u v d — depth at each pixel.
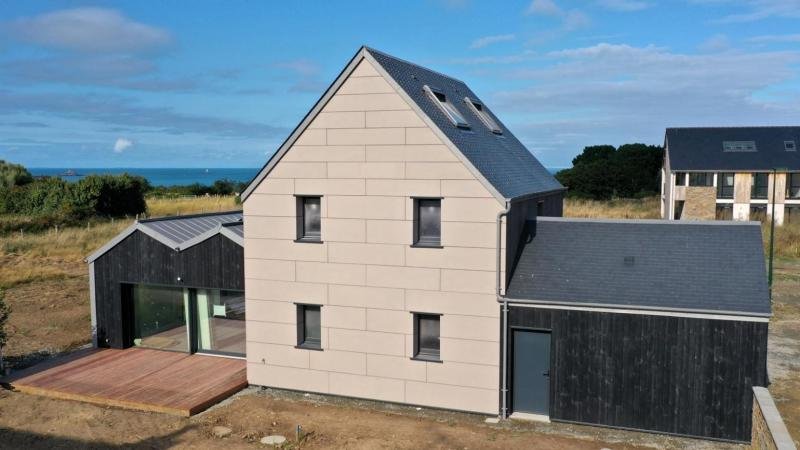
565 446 11.45
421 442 11.67
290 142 14.17
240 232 15.95
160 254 16.64
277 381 14.79
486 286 12.88
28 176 62.88
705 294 11.74
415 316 13.55
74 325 20.14
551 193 17.20
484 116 19.11
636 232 13.48
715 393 11.52
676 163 46.47
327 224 14.05
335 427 12.46
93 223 42.25
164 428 12.43
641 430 12.05
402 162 13.31
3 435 12.02
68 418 12.88
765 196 46.09
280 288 14.59
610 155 70.56
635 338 11.96
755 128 48.22
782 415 12.69
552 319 12.49
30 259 31.23
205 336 16.83
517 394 13.12
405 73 14.81
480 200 12.80
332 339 14.21
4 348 17.78
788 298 22.83
